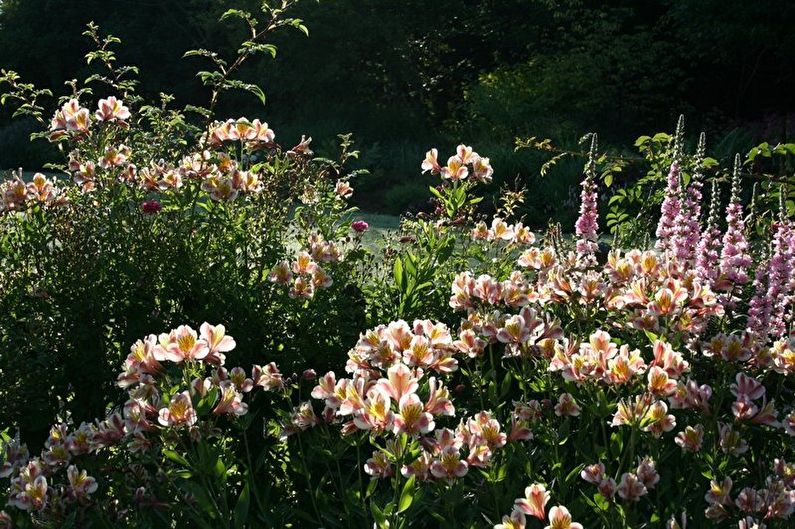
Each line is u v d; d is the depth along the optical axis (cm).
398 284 433
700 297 295
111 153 435
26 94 2434
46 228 441
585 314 320
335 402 250
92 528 266
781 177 476
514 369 324
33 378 381
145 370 258
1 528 250
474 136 1911
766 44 1900
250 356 398
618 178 1323
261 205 445
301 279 387
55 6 2427
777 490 240
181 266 413
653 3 2211
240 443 363
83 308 402
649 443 263
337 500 304
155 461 256
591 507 269
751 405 262
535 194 1398
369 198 1588
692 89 2158
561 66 1941
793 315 371
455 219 469
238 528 240
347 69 2195
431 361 258
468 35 2506
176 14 2466
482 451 240
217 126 470
